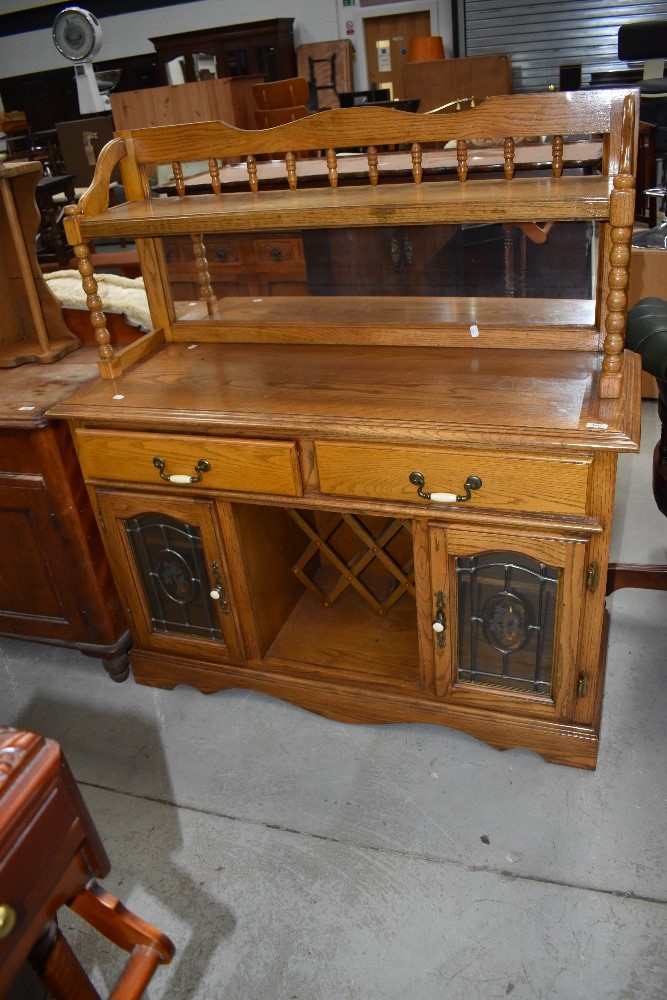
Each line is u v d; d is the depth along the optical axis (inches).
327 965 58.7
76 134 209.6
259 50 318.3
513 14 310.2
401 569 85.0
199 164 157.3
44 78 377.4
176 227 67.1
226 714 83.3
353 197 66.9
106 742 80.8
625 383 65.5
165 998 57.6
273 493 69.0
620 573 83.7
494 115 64.8
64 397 77.0
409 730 79.3
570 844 65.9
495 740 73.8
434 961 58.3
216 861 67.3
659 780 70.7
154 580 80.6
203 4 341.1
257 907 63.3
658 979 55.7
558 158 65.6
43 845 31.7
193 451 69.3
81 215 69.4
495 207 59.1
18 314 90.3
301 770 75.5
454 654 71.9
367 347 78.7
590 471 58.7
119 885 65.9
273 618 84.6
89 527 81.0
